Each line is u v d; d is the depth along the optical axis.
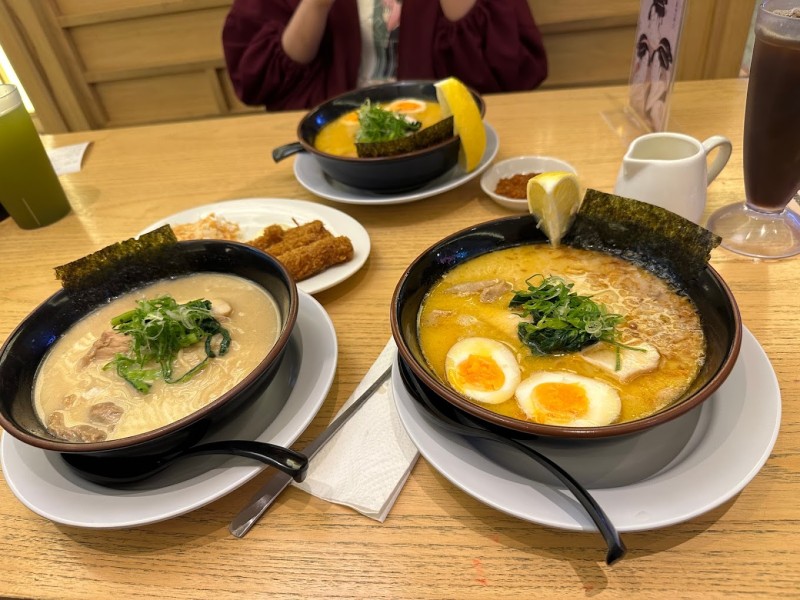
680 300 0.35
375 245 0.53
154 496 0.30
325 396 0.34
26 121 0.59
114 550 0.30
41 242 0.61
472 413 0.27
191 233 0.53
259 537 0.30
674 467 0.28
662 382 0.30
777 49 0.37
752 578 0.25
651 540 0.27
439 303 0.37
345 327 0.43
